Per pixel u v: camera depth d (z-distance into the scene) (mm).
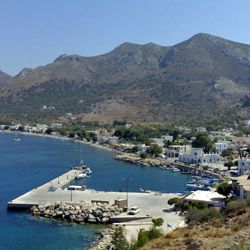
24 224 125812
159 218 119688
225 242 57781
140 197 158000
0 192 176000
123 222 126375
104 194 162375
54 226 124250
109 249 97562
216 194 145625
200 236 64688
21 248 105562
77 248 105188
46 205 139750
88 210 132375
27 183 198750
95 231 119688
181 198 144375
